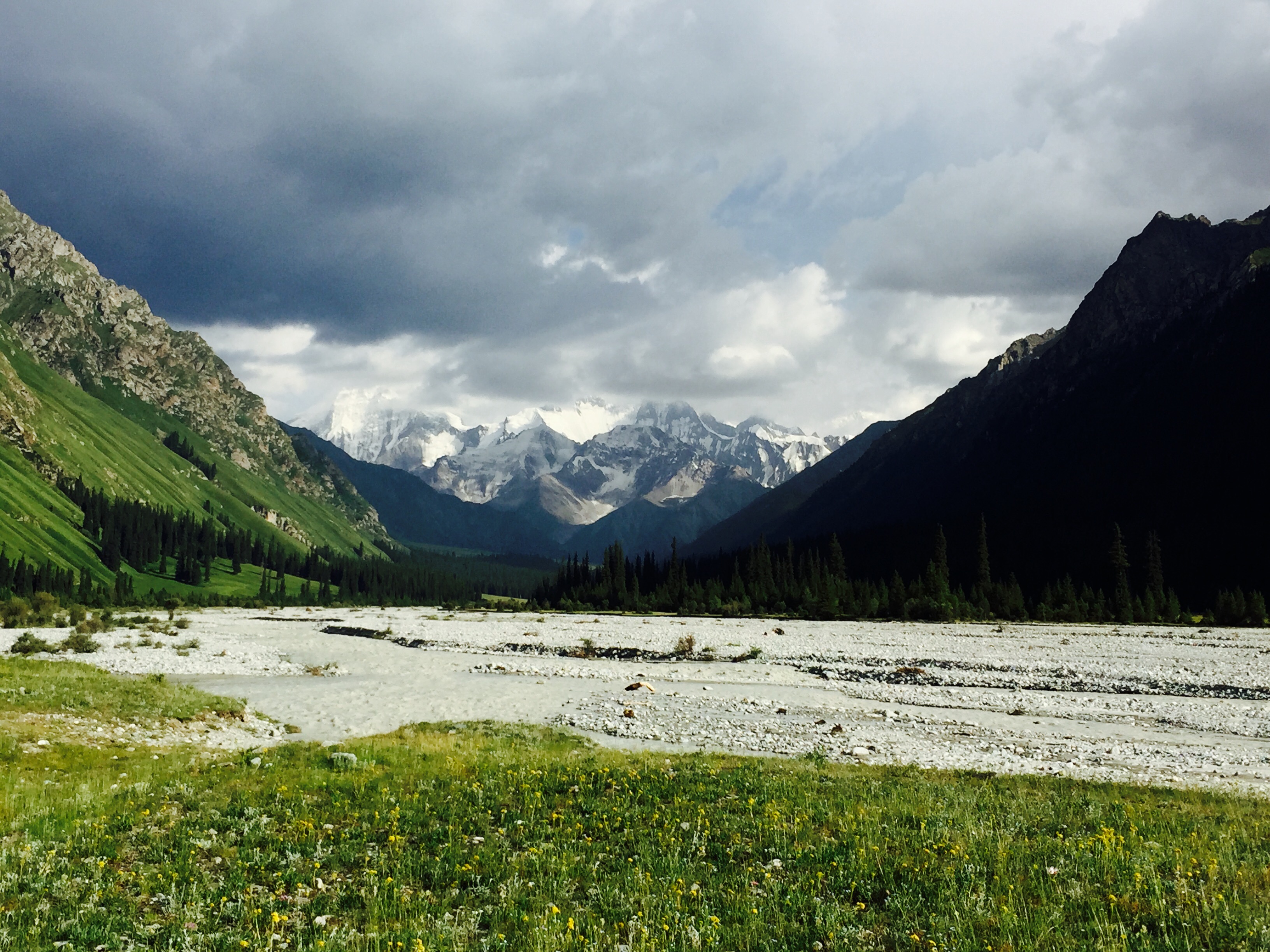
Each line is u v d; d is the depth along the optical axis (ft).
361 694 164.66
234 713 121.60
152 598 599.57
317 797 63.05
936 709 151.64
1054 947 33.27
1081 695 169.99
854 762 97.86
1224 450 640.17
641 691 169.58
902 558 599.98
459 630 323.37
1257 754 108.27
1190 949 32.55
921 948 33.55
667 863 45.09
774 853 47.67
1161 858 45.21
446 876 43.73
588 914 37.88
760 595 462.60
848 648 251.19
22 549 584.40
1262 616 360.48
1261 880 41.24
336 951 33.40
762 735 119.75
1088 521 618.44
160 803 60.18
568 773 72.38
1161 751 110.01
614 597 543.39
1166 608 390.21
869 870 43.45
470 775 72.18
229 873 44.32
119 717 104.47
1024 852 46.85
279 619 433.48
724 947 34.32
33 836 50.39
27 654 205.57
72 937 34.53
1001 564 553.23
